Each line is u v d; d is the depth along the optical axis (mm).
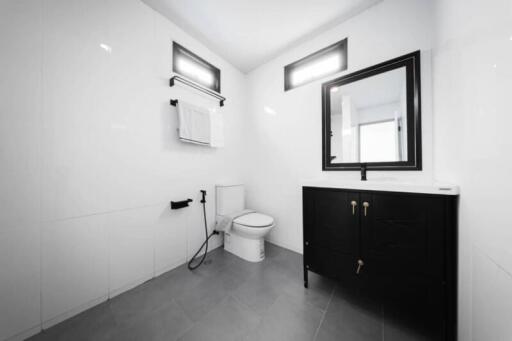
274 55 2021
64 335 945
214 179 1977
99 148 1185
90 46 1148
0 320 873
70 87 1072
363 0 1370
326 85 1653
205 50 1874
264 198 2168
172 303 1176
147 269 1420
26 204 934
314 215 1283
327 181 1214
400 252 982
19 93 916
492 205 556
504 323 478
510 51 472
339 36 1592
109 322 1027
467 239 739
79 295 1098
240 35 1736
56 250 1023
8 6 891
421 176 1225
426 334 944
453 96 904
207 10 1465
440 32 1060
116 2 1267
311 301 1190
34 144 957
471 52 708
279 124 2027
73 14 1085
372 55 1426
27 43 938
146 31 1428
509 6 475
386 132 1370
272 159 2090
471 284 697
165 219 1546
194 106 1686
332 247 1209
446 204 866
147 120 1432
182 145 1683
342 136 1571
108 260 1219
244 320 1040
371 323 1016
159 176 1509
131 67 1342
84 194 1123
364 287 1093
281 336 938
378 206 1045
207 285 1357
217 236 2014
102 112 1197
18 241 915
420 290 933
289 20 1553
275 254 1839
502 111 510
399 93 1318
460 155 823
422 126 1221
